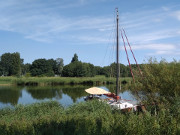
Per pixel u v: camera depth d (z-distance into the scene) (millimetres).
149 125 8281
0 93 37125
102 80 59406
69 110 14961
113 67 28922
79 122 9594
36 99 29219
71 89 44375
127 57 20859
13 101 27609
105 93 20125
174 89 11312
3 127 9336
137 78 13047
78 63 94938
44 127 9164
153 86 11953
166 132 8172
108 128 8594
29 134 8227
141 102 12344
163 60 12797
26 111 15859
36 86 53562
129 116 9719
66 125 9359
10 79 59969
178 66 12180
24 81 58031
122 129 8258
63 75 96062
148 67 12727
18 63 107312
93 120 9727
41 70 106250
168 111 9414
